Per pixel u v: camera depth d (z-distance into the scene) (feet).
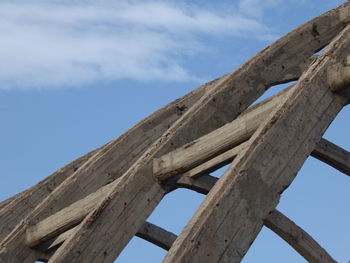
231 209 47.57
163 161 59.57
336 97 51.90
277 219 65.72
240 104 63.26
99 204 59.21
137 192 59.82
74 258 57.93
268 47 64.59
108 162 69.97
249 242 47.73
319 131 51.03
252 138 49.42
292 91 51.03
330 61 52.19
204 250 46.44
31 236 67.00
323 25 65.00
